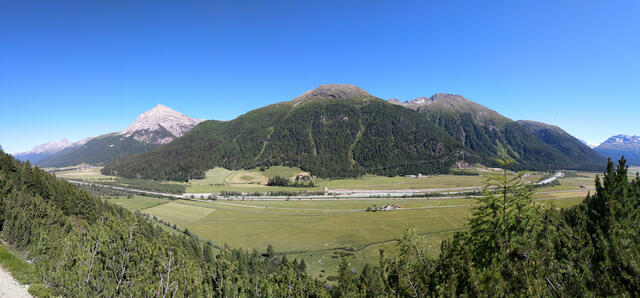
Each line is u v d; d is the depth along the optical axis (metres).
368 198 168.38
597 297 10.84
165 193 183.38
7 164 86.88
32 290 17.92
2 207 38.25
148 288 18.23
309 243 93.62
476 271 13.37
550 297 11.41
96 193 158.25
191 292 19.08
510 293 12.27
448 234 94.12
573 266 12.06
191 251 57.44
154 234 59.50
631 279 10.66
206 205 153.00
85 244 22.27
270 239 98.25
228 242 94.81
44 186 81.44
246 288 21.84
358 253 83.50
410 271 15.73
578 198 136.12
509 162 21.41
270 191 195.25
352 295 22.03
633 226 12.78
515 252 13.83
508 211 18.50
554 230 13.52
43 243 24.66
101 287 18.73
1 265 21.05
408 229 36.09
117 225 23.52
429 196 168.12
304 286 23.95
